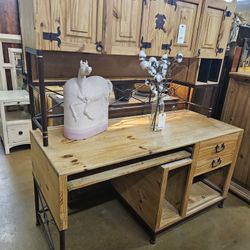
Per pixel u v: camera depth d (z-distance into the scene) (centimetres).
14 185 213
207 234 174
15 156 264
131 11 130
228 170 192
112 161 119
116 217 185
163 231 171
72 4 112
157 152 135
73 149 127
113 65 172
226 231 179
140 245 161
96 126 145
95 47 125
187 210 177
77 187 112
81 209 191
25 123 267
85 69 122
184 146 151
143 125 170
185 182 163
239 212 199
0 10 258
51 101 199
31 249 152
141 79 181
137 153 129
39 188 149
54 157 118
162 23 143
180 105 229
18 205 189
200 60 182
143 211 169
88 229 172
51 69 148
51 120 199
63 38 115
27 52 131
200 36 162
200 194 198
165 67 149
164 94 166
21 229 167
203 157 163
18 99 254
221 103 227
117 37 130
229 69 217
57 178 106
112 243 162
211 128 177
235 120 217
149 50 145
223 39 177
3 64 279
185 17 151
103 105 146
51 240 154
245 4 292
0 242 156
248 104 205
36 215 169
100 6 119
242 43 216
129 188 182
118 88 183
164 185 146
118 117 184
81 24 117
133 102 191
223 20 169
